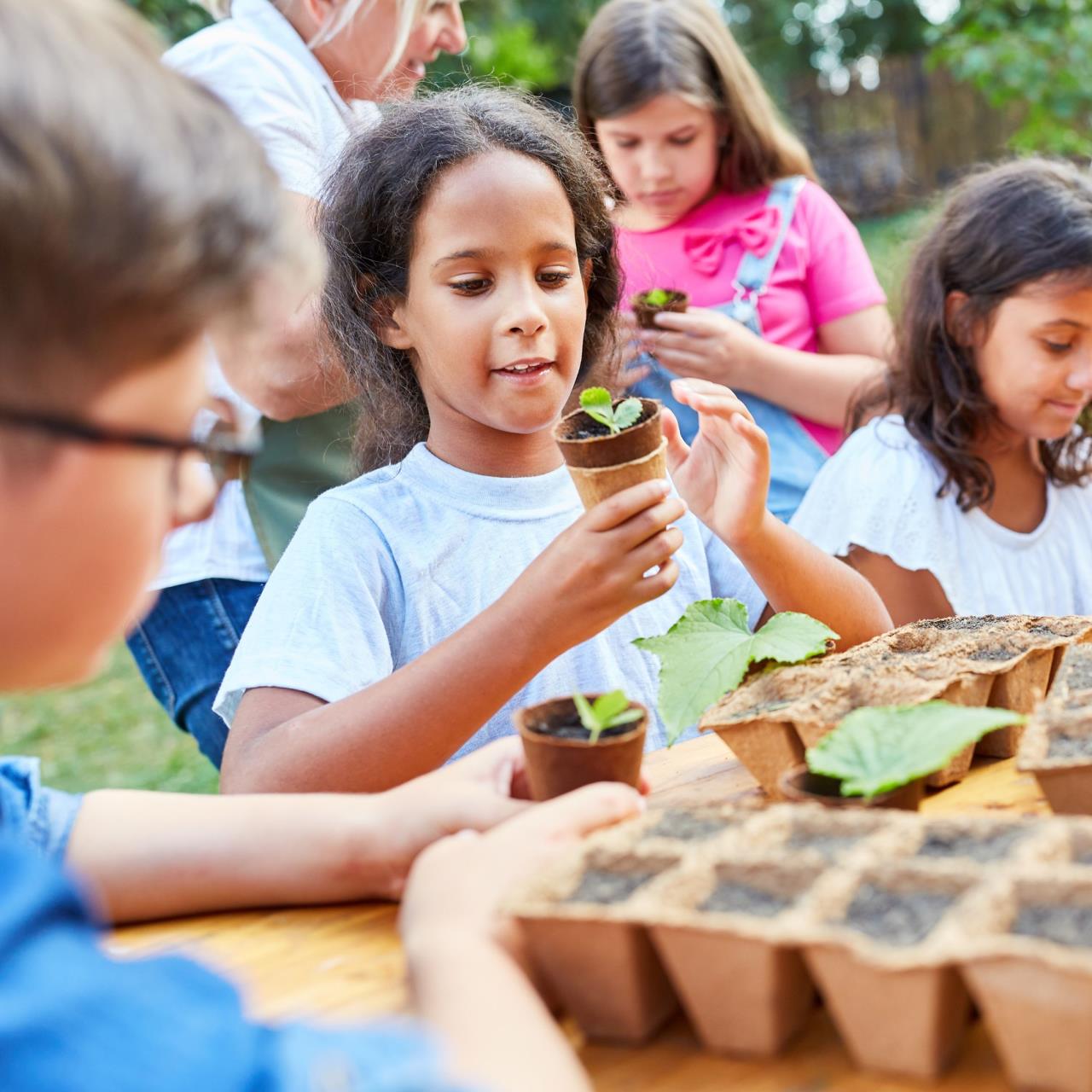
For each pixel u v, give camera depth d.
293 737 1.81
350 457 2.75
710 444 2.03
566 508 2.29
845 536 2.91
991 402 2.88
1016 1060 0.93
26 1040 0.68
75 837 1.39
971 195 2.92
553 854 1.16
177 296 0.85
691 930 0.99
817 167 13.54
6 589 0.86
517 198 2.07
